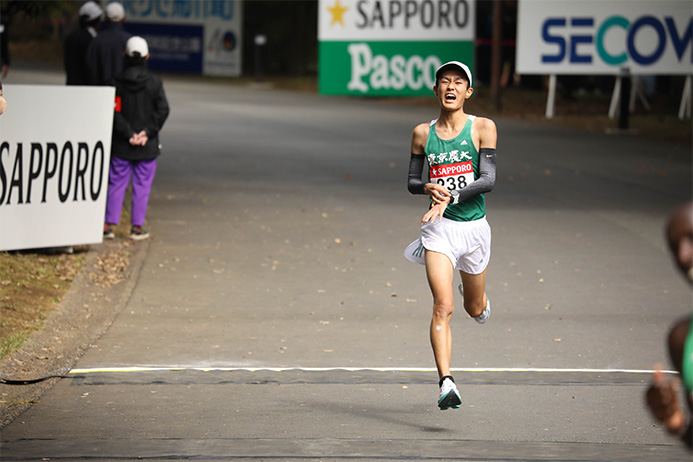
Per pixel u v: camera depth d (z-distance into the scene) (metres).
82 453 18.14
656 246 39.09
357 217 43.91
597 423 20.12
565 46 89.06
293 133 74.56
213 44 136.62
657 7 87.56
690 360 9.49
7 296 28.47
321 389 22.28
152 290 31.34
